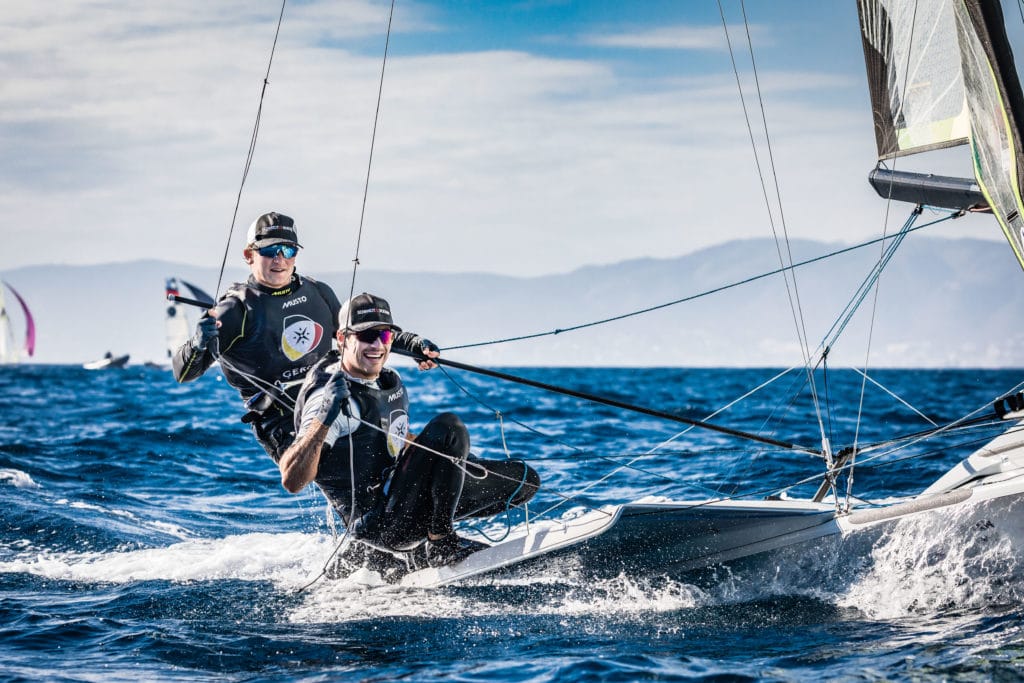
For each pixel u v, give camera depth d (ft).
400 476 35.04
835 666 26.09
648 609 33.65
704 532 33.65
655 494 54.39
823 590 33.83
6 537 44.88
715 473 60.49
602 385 223.92
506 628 31.45
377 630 31.27
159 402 140.05
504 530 46.01
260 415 38.45
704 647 28.63
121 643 29.78
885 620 30.60
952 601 31.96
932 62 37.09
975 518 31.22
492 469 37.09
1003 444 35.55
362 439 34.83
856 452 37.17
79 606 34.22
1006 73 31.71
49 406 134.31
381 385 35.60
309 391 34.47
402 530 35.47
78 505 52.60
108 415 116.47
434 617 32.86
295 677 26.66
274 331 37.58
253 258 37.83
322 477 35.37
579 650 28.73
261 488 62.59
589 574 34.78
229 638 30.35
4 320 431.84
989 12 31.30
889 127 39.17
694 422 38.93
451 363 36.88
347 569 37.68
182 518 51.60
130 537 45.57
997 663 25.64
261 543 45.37
